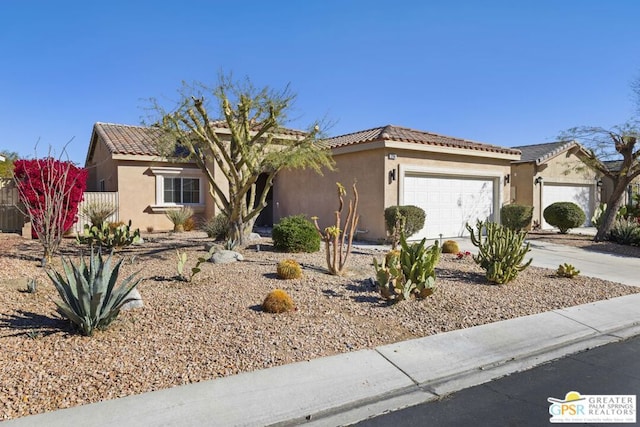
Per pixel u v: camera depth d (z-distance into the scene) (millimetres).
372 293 8133
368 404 4488
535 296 8453
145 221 19234
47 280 8555
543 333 6582
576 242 17375
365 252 13320
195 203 20250
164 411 4148
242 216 13484
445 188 17344
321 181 18438
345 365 5270
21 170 12750
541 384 4961
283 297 6973
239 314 6770
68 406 4160
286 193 20672
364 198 16328
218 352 5422
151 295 7590
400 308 7344
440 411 4348
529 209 18375
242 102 11953
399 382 4934
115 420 3973
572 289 9125
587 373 5262
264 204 13414
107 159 20750
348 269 10250
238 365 5129
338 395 4598
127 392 4438
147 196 19281
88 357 5133
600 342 6383
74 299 5883
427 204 16844
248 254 12109
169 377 4773
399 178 15828
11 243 13562
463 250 14453
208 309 6926
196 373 4887
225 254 11031
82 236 12984
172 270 9797
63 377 4656
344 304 7469
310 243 12617
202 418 4074
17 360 4980
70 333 5793
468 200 18062
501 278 9172
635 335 6715
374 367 5258
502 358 5684
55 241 10109
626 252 15133
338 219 9758
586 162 19016
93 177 25094
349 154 17016
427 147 16141
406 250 7934
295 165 12961
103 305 5891
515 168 22797
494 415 4254
